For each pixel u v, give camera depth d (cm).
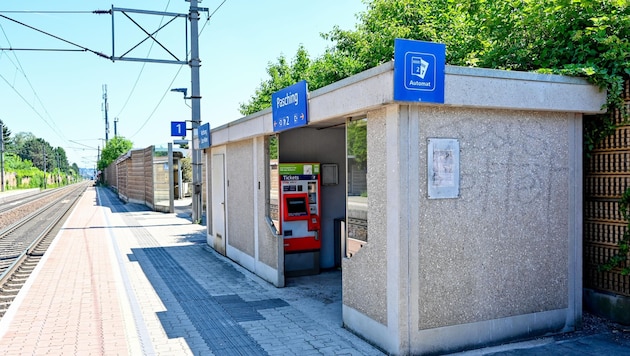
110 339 564
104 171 8806
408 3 1099
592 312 620
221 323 623
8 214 2567
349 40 1335
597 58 596
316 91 616
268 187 865
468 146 514
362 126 559
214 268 984
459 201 511
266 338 566
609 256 595
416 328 494
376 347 529
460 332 513
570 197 569
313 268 907
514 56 712
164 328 604
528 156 546
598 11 631
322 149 920
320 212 912
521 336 545
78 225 1839
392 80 461
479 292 522
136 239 1435
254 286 827
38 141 12538
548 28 666
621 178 577
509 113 534
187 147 2412
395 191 486
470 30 969
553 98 541
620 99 570
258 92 1758
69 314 663
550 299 560
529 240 547
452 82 486
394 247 489
